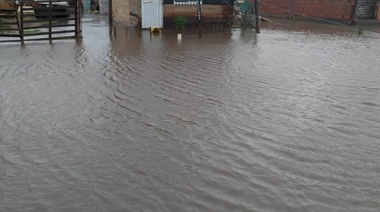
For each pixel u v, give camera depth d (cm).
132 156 651
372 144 704
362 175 596
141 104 902
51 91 988
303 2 3117
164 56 1448
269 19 3141
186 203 520
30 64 1276
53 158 644
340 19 2856
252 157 652
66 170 605
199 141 710
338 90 1023
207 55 1477
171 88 1028
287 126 780
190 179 580
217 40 1891
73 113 841
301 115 839
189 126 777
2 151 668
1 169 608
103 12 3206
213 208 510
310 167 620
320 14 3000
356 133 750
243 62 1349
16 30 1802
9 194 540
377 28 2641
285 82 1090
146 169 608
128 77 1130
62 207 510
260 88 1030
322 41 1927
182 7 2202
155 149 677
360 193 547
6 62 1303
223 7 2291
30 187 558
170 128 766
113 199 528
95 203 519
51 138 718
